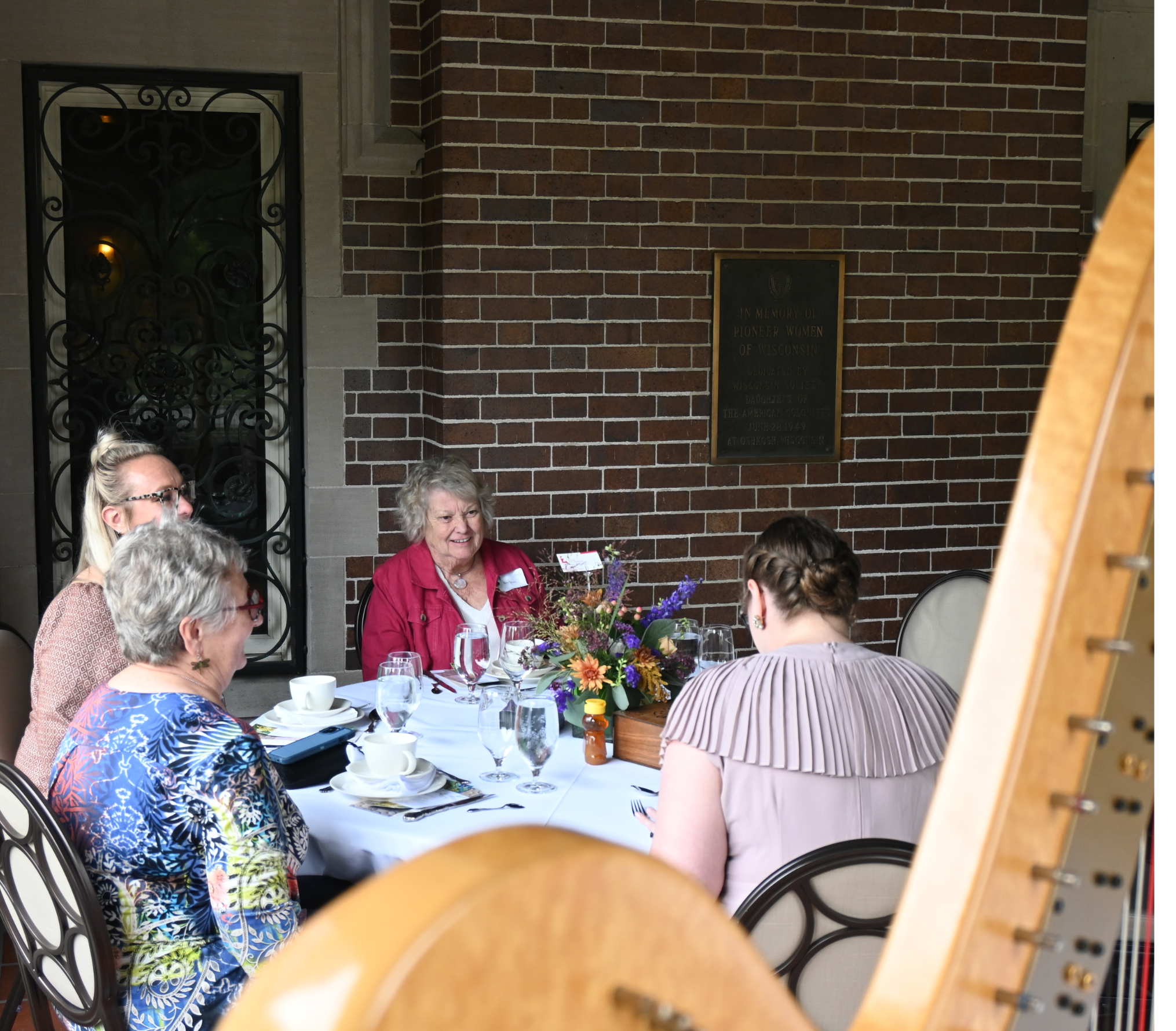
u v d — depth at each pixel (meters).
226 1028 0.28
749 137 4.35
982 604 3.46
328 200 4.37
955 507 4.71
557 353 4.29
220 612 1.81
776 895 1.52
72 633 2.33
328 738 2.44
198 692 1.80
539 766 2.16
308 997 0.27
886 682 1.72
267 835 1.70
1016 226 4.64
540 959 0.29
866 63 4.42
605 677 2.38
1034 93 4.58
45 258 4.24
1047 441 0.52
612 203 4.27
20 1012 2.83
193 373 4.43
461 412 4.23
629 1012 0.31
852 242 4.50
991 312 4.66
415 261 4.48
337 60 4.30
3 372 4.16
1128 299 0.51
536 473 4.32
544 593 3.60
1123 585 0.52
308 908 2.09
